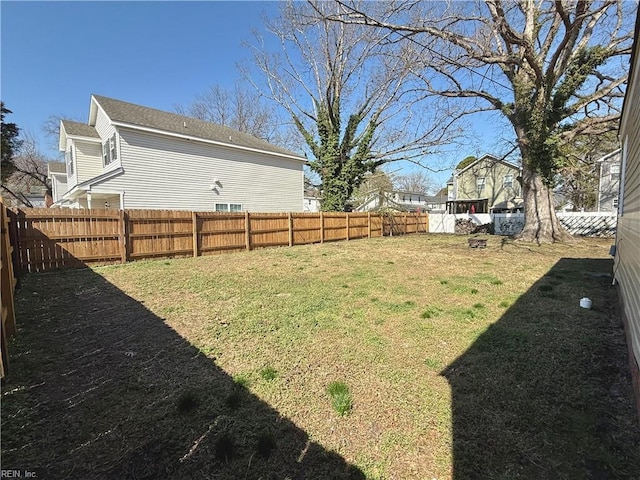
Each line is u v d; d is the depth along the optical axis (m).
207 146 14.02
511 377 2.61
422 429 2.02
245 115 29.80
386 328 3.69
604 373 2.65
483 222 20.73
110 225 7.88
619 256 5.39
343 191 18.95
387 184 29.91
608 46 10.73
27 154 27.36
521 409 2.20
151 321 3.90
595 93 11.23
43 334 3.47
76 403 2.25
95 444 1.86
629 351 2.89
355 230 16.00
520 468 1.70
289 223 12.50
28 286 5.57
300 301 4.73
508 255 9.50
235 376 2.64
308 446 1.88
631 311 3.04
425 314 4.13
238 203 15.32
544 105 11.13
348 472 1.70
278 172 17.19
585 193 23.70
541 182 12.45
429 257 9.27
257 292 5.24
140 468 1.70
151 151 12.35
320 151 19.00
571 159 15.30
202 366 2.80
